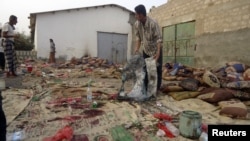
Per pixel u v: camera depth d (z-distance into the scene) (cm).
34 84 655
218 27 930
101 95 509
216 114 390
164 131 296
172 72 848
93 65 1328
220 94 448
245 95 467
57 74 925
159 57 523
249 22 788
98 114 372
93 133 295
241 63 750
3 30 764
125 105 429
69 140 269
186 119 284
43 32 1738
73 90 555
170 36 1305
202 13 1027
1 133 238
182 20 1180
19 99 466
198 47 1058
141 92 477
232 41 858
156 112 392
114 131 296
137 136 285
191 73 816
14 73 820
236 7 840
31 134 290
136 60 496
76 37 1825
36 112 382
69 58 1812
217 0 934
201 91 519
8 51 783
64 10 1761
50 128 311
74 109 400
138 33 544
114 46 1947
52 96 501
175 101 477
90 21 1855
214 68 901
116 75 892
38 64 1429
